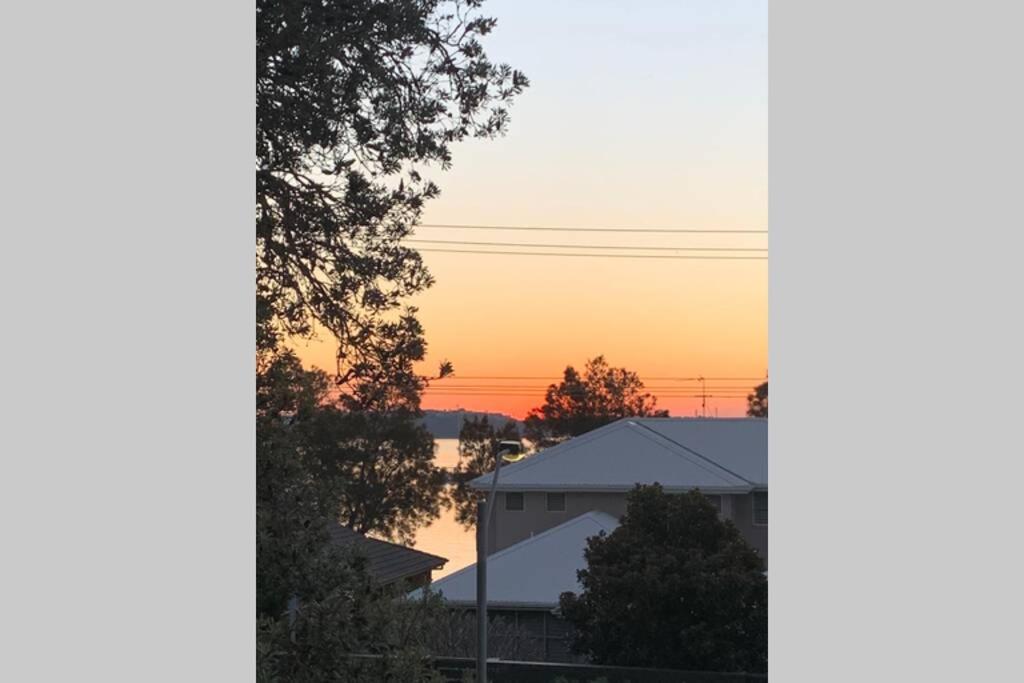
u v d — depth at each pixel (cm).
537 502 3031
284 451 859
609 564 1856
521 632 2209
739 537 1848
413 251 902
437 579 2452
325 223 877
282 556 834
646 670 1719
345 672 809
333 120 855
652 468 2962
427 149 889
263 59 822
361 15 843
